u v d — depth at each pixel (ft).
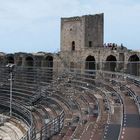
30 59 325.42
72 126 145.48
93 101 182.60
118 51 227.61
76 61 267.18
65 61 277.64
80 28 284.00
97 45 285.23
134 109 134.41
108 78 215.31
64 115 171.01
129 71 210.79
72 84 249.34
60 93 240.73
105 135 109.81
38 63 315.78
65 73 269.85
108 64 237.86
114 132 112.47
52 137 140.26
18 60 327.26
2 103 287.28
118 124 120.88
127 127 112.57
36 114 224.74
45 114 212.64
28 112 232.94
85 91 216.74
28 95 274.98
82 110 166.81
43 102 248.11
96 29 285.43
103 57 240.32
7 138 206.39
